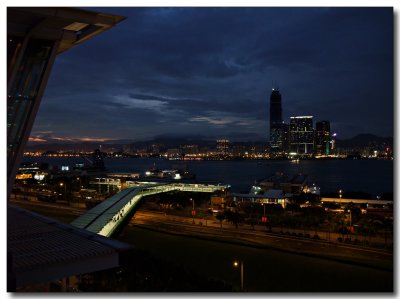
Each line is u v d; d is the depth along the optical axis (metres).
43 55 36.97
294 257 76.50
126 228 106.19
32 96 37.22
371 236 88.94
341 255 75.81
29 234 41.25
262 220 103.75
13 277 30.42
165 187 158.62
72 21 34.34
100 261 35.75
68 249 36.12
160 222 112.69
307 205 130.00
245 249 83.19
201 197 156.00
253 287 60.72
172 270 58.38
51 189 195.12
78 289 48.44
